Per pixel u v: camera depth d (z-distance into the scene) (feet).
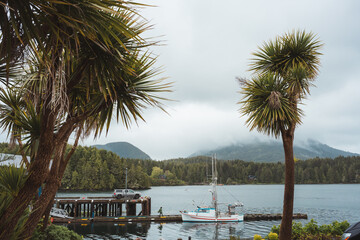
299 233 33.65
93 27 10.45
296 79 27.94
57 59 11.25
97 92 14.75
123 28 10.72
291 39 30.07
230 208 136.15
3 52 8.70
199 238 90.74
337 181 638.53
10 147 17.99
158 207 192.44
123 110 14.85
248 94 29.40
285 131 27.78
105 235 93.25
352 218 132.77
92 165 419.33
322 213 153.38
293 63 28.58
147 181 505.66
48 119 11.72
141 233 97.19
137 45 13.57
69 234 23.09
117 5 9.99
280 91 28.30
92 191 391.45
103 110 14.52
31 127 13.79
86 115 13.98
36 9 8.96
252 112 28.91
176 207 192.03
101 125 14.52
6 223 10.33
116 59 12.88
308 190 407.23
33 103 14.20
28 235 11.47
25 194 10.89
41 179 11.20
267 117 27.35
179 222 120.16
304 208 179.22
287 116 27.20
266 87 28.73
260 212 164.45
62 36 10.11
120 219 119.14
